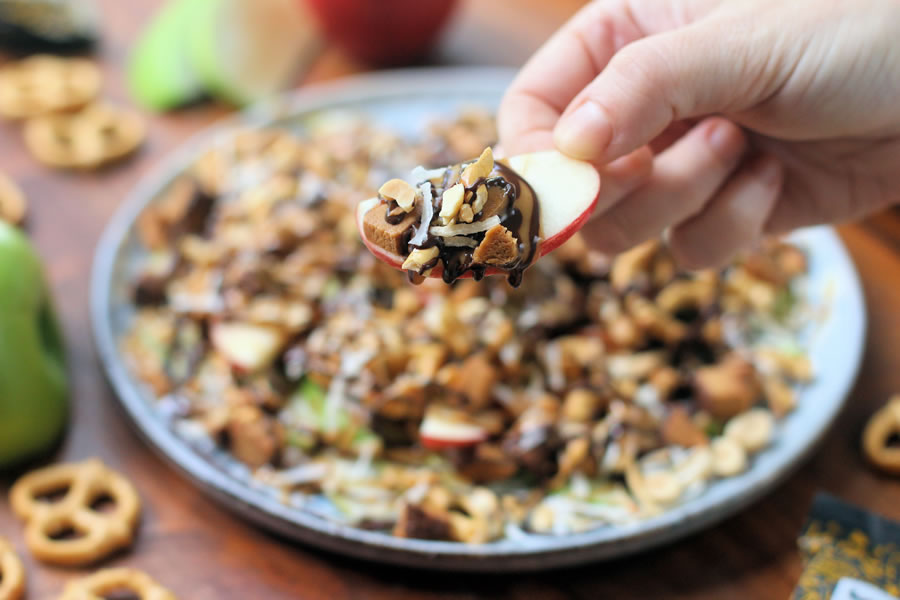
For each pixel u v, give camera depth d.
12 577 0.48
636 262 0.57
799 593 0.48
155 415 0.52
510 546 0.48
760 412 0.52
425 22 0.70
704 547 0.50
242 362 0.53
